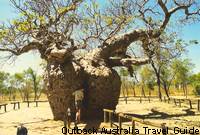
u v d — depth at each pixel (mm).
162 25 24641
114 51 22797
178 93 92312
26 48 21922
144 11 23703
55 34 21062
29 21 19234
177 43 26062
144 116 23281
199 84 74562
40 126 19141
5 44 20984
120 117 14609
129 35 23109
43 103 49562
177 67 64375
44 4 20797
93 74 20609
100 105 20719
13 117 26078
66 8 20219
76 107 19469
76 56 22156
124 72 66938
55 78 20625
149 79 69938
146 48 24703
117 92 21344
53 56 20406
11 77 86250
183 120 20812
